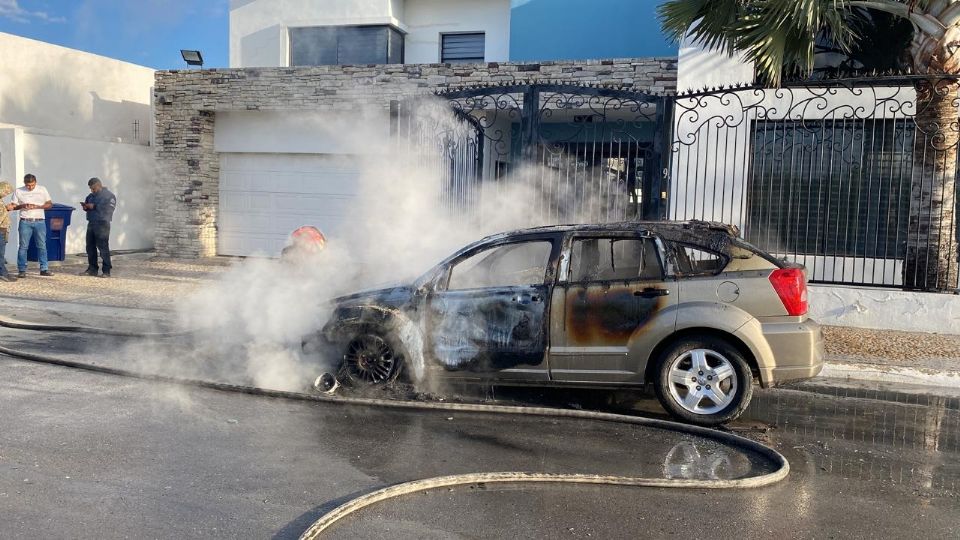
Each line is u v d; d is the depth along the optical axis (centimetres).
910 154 1120
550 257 632
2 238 1258
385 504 426
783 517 423
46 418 566
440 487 454
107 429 545
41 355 773
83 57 1788
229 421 575
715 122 1164
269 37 1747
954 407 682
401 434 559
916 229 960
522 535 391
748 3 964
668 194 1020
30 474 453
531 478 467
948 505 446
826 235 1022
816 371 590
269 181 1612
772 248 1173
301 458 500
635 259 622
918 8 930
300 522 399
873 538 398
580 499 442
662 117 989
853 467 512
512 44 1573
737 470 499
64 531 380
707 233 620
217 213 1650
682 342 601
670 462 513
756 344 585
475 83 1388
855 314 980
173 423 565
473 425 586
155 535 379
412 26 1741
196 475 462
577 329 618
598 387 621
